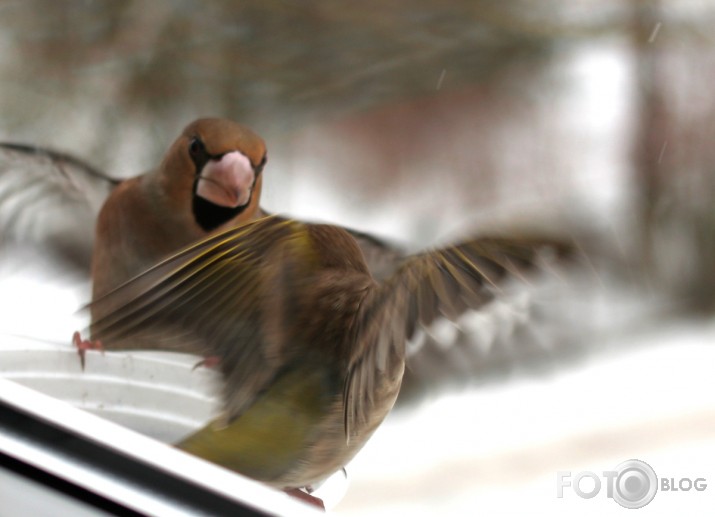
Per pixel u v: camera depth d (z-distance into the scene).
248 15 2.29
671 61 2.37
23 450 1.66
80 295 2.08
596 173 2.37
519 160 2.37
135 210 2.05
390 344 1.63
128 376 1.93
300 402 1.90
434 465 2.16
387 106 2.36
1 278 2.09
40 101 2.28
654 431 2.20
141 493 1.63
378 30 2.29
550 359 2.24
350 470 2.16
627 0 2.35
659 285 2.34
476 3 2.29
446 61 2.31
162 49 2.28
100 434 1.67
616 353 2.27
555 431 2.19
